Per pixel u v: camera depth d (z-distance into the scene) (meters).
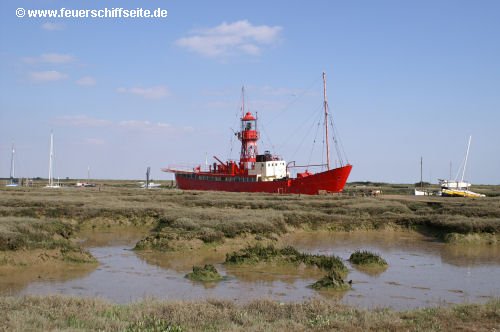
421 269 28.36
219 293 21.61
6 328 12.69
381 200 62.38
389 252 34.47
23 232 30.81
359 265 29.19
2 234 27.34
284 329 14.05
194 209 48.81
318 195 72.25
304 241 39.44
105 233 41.88
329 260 27.75
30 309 15.33
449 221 42.31
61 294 19.17
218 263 28.83
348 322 14.91
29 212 45.44
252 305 17.31
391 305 20.06
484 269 28.55
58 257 27.53
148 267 27.39
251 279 24.70
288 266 27.75
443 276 26.39
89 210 46.53
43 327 13.37
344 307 17.33
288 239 40.12
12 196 62.75
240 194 75.06
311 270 27.05
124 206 49.56
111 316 15.00
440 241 39.84
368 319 15.22
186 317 14.97
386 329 14.29
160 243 33.03
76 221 44.88
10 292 20.58
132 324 14.09
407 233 44.25
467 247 36.88
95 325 13.82
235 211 47.56
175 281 23.98
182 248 32.28
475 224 40.28
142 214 46.50
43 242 28.56
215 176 94.75
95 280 23.86
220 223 37.41
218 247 33.06
